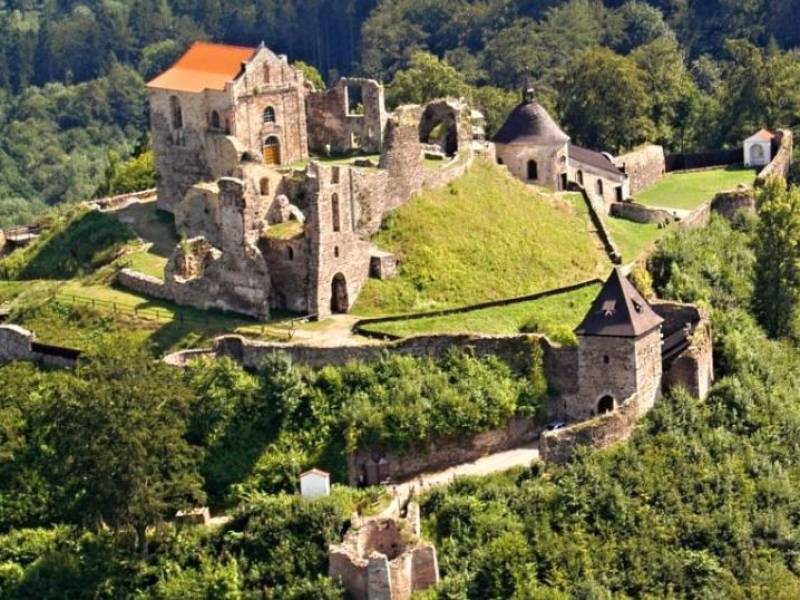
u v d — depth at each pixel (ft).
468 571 385.91
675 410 433.07
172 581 391.65
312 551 389.19
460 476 413.18
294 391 422.82
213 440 418.92
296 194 483.92
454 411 422.82
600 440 416.67
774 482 417.90
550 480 409.69
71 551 406.41
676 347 447.01
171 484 399.44
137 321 466.29
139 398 399.85
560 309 476.54
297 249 463.01
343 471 416.26
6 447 430.61
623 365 426.10
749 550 399.85
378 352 433.07
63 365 458.91
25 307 485.56
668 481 411.54
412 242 488.02
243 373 430.61
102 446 393.91
